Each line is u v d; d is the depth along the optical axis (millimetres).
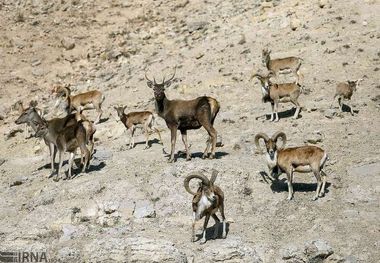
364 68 83125
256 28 103688
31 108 64875
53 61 112062
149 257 44625
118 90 95250
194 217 46312
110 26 122688
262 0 115000
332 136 64188
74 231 50719
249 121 72562
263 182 55438
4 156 76938
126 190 55344
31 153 76188
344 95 70000
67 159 69250
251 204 52688
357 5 100875
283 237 48125
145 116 68125
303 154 51469
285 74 84625
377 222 48750
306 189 54062
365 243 46375
